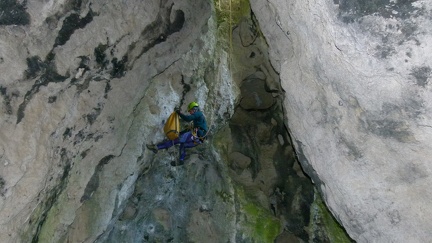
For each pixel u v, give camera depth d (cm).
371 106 376
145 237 765
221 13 887
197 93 788
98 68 478
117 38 484
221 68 840
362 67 361
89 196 582
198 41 794
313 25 387
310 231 780
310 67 422
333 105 414
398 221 402
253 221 805
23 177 407
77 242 583
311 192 797
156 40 555
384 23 331
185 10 571
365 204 421
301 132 479
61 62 421
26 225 452
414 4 314
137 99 621
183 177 787
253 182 856
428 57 324
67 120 468
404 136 369
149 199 748
